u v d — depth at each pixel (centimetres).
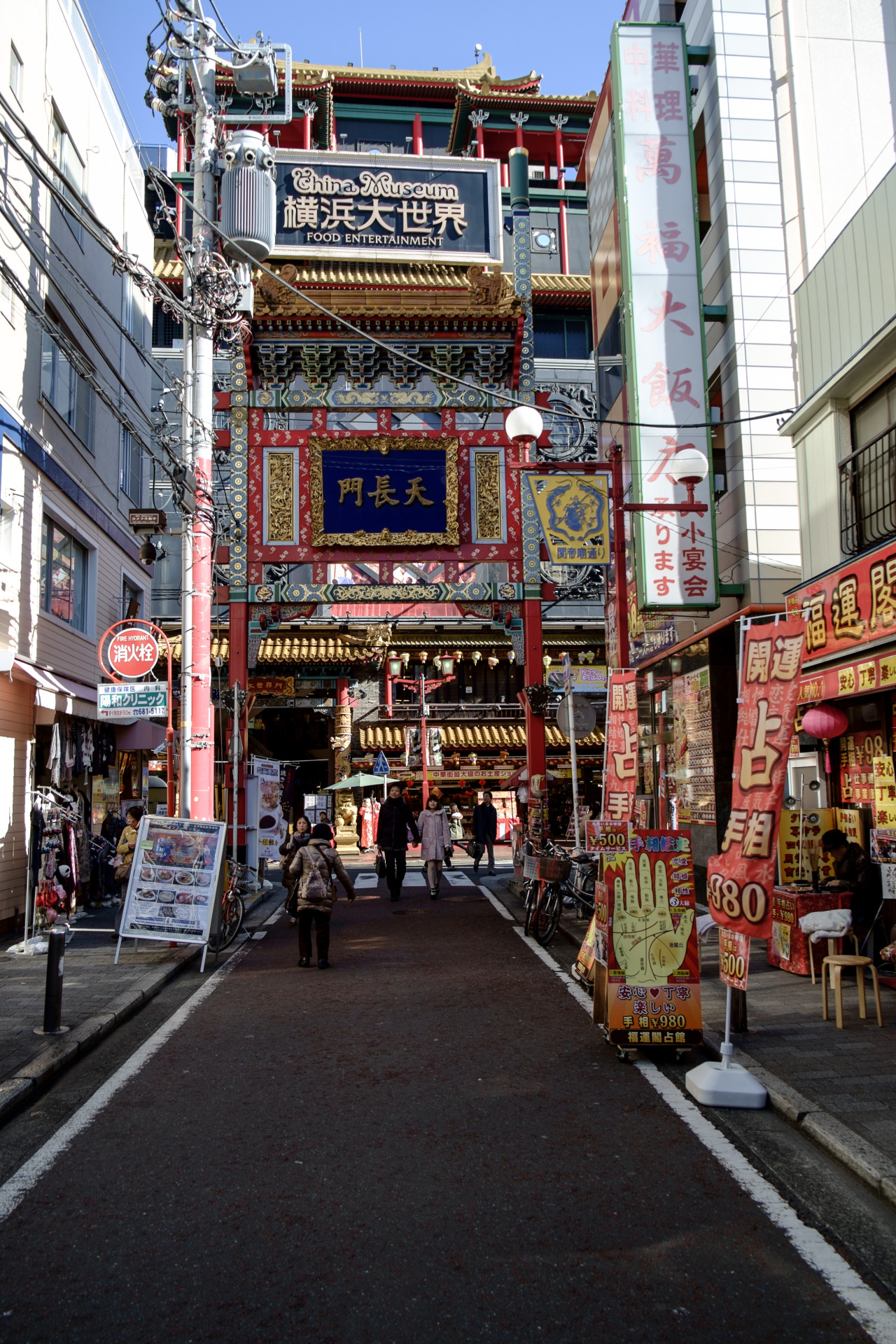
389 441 1873
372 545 1852
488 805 2302
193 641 1346
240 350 1875
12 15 1315
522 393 1931
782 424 1258
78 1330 348
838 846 981
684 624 1608
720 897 652
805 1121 539
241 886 1816
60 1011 775
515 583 1884
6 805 1261
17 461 1293
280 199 1927
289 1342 340
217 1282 381
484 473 1905
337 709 3556
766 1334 344
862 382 1091
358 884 2072
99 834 1717
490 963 1071
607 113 1611
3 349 1251
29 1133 553
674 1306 361
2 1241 417
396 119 4338
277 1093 619
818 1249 405
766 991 879
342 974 1031
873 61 1534
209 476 1373
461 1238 415
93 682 1677
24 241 934
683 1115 569
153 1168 496
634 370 1457
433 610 3616
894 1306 362
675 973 694
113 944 1223
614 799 1089
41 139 1430
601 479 1305
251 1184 473
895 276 1024
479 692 3828
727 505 1516
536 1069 665
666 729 1705
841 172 1509
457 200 1967
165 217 1338
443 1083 634
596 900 766
